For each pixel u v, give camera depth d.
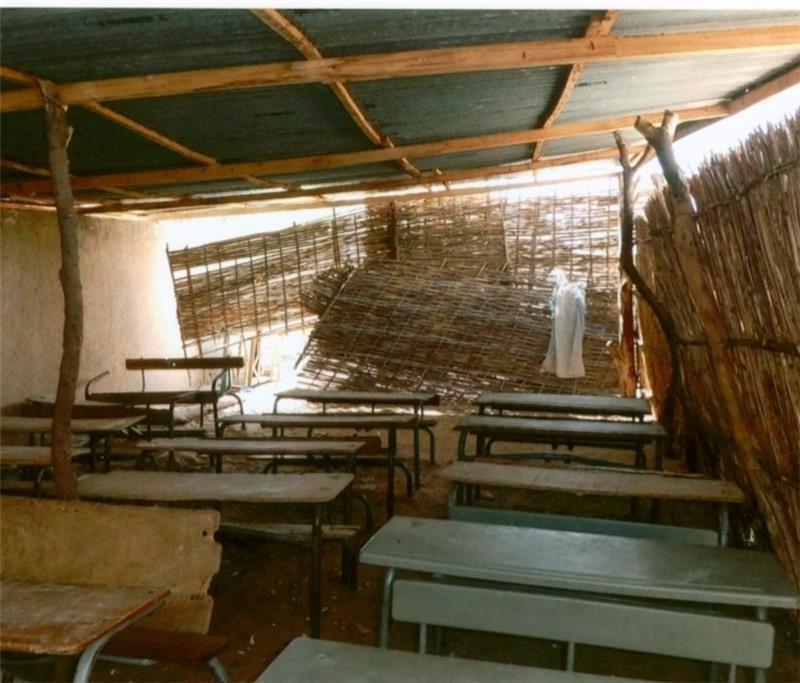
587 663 3.35
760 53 4.29
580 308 9.71
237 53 3.17
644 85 4.76
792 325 3.26
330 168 6.46
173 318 11.05
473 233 10.54
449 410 9.85
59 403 3.32
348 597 4.01
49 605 2.18
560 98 4.57
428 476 6.46
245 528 3.83
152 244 10.45
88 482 3.73
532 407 6.07
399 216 10.76
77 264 3.34
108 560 2.62
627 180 5.99
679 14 3.30
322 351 10.44
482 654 3.42
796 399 3.30
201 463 6.72
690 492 3.54
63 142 3.36
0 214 7.11
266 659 3.33
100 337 8.93
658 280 6.29
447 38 3.24
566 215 10.27
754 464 3.88
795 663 3.25
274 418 6.00
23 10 2.59
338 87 3.86
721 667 3.21
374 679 1.85
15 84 3.29
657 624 2.31
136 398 7.10
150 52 3.08
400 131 5.14
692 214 4.31
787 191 3.19
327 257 10.99
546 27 3.23
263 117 4.43
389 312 10.40
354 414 6.28
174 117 4.28
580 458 5.27
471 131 5.41
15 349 7.28
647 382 8.02
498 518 3.40
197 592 2.54
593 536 2.80
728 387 4.05
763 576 2.41
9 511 2.70
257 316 11.10
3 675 2.61
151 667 3.19
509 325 10.09
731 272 4.03
